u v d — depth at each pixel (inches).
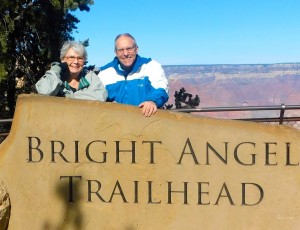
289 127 126.7
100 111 130.0
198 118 127.8
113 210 131.2
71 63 128.3
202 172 128.6
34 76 503.8
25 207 133.0
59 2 436.1
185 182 129.0
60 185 132.2
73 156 131.4
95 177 131.2
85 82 132.0
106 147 130.3
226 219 129.0
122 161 130.2
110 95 135.3
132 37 131.4
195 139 128.2
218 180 128.5
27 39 495.8
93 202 131.7
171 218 130.0
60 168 132.0
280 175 127.5
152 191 130.0
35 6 466.6
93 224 132.0
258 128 127.2
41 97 131.4
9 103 493.7
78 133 131.0
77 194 132.0
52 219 132.8
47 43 488.4
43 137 131.8
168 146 128.7
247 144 127.6
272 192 128.0
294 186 127.4
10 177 132.8
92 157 131.0
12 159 132.7
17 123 132.4
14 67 481.1
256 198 128.3
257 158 127.7
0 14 440.1
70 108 130.7
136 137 129.3
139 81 132.7
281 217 128.1
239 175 128.1
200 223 129.5
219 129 127.7
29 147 132.3
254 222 128.6
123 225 131.2
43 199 132.7
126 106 129.1
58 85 129.8
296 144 126.6
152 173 129.7
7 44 440.5
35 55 503.5
